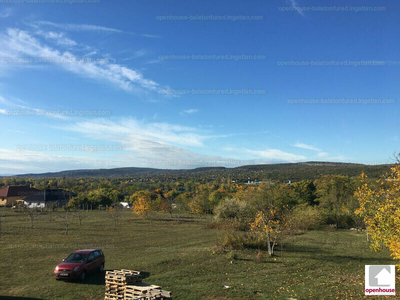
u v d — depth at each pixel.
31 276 15.02
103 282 14.10
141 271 16.36
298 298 11.85
